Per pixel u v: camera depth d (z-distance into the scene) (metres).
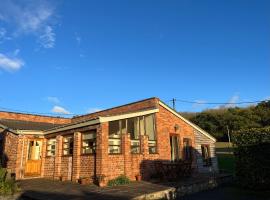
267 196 11.95
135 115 16.66
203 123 49.88
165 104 19.03
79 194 11.37
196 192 14.32
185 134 20.31
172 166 15.70
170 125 19.20
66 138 17.50
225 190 14.27
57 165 17.23
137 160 15.93
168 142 18.66
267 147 12.97
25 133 18.83
